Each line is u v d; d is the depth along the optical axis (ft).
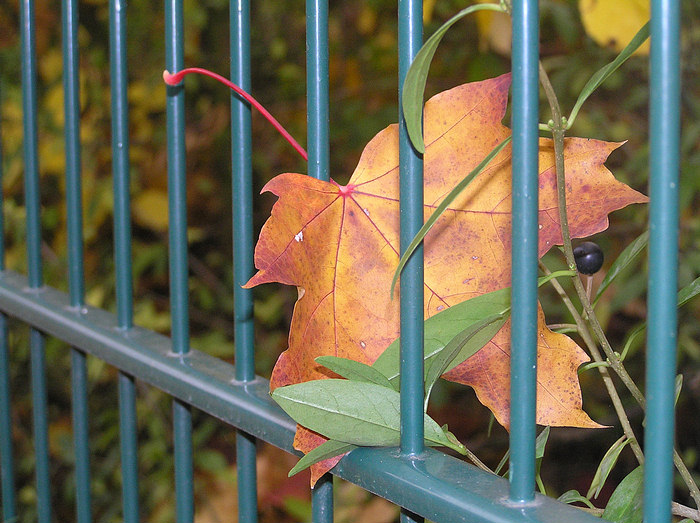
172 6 1.60
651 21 1.10
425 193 1.33
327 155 1.42
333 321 1.35
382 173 1.34
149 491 3.80
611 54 3.58
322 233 1.33
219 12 4.87
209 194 5.22
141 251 4.72
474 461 1.35
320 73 1.41
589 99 4.08
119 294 1.75
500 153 1.32
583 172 1.31
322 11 1.40
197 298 5.14
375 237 1.34
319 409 1.30
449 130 1.32
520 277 1.20
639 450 1.37
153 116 4.54
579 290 1.32
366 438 1.32
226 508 3.89
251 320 1.55
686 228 3.18
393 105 5.14
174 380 1.61
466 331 1.25
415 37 1.27
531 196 1.19
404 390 1.31
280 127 1.45
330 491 1.45
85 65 3.99
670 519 1.14
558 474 4.39
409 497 1.29
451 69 4.76
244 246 1.54
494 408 1.35
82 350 1.83
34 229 2.00
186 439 1.69
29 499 3.68
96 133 4.04
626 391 4.16
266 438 1.48
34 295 1.98
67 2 1.82
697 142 3.29
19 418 3.97
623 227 3.70
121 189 1.74
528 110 1.18
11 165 3.75
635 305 4.42
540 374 1.32
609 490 4.22
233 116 1.52
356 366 1.31
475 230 1.33
